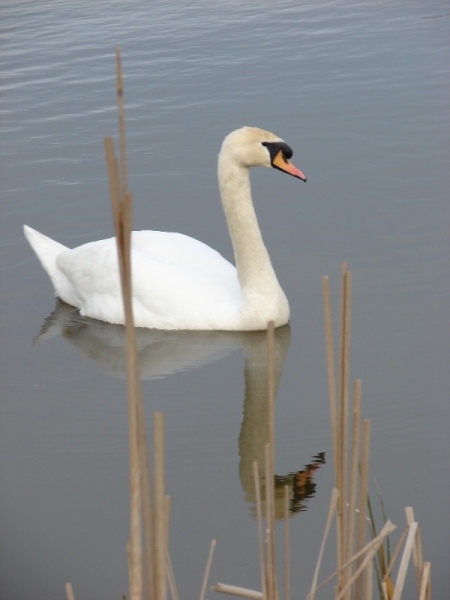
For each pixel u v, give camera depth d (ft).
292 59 76.74
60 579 27.27
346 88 69.72
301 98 68.44
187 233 52.11
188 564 27.61
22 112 69.62
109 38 85.92
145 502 17.20
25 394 38.58
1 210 55.77
